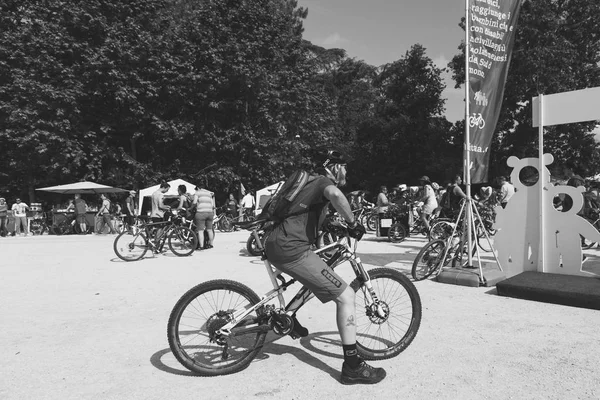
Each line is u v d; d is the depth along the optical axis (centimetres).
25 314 522
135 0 2495
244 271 784
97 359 382
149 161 2727
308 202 330
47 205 2534
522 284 569
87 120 2473
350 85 4544
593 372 340
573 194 646
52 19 2308
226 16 2591
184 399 308
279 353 389
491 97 693
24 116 2103
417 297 391
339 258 369
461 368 351
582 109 630
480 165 700
